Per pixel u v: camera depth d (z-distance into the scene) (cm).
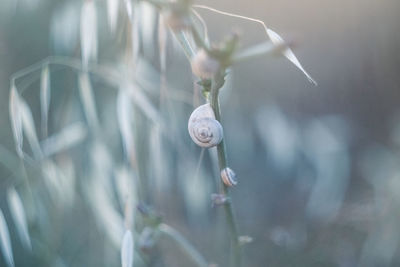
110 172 57
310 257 64
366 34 73
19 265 58
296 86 70
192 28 32
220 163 39
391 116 75
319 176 66
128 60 51
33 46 64
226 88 61
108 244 60
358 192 70
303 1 69
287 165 65
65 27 58
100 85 61
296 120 70
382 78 78
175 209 63
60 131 59
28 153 62
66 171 57
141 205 44
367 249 63
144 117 59
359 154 72
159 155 55
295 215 67
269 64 68
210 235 64
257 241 65
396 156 69
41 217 57
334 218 66
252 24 67
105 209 56
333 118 71
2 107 63
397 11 73
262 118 65
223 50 31
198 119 37
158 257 60
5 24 64
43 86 48
